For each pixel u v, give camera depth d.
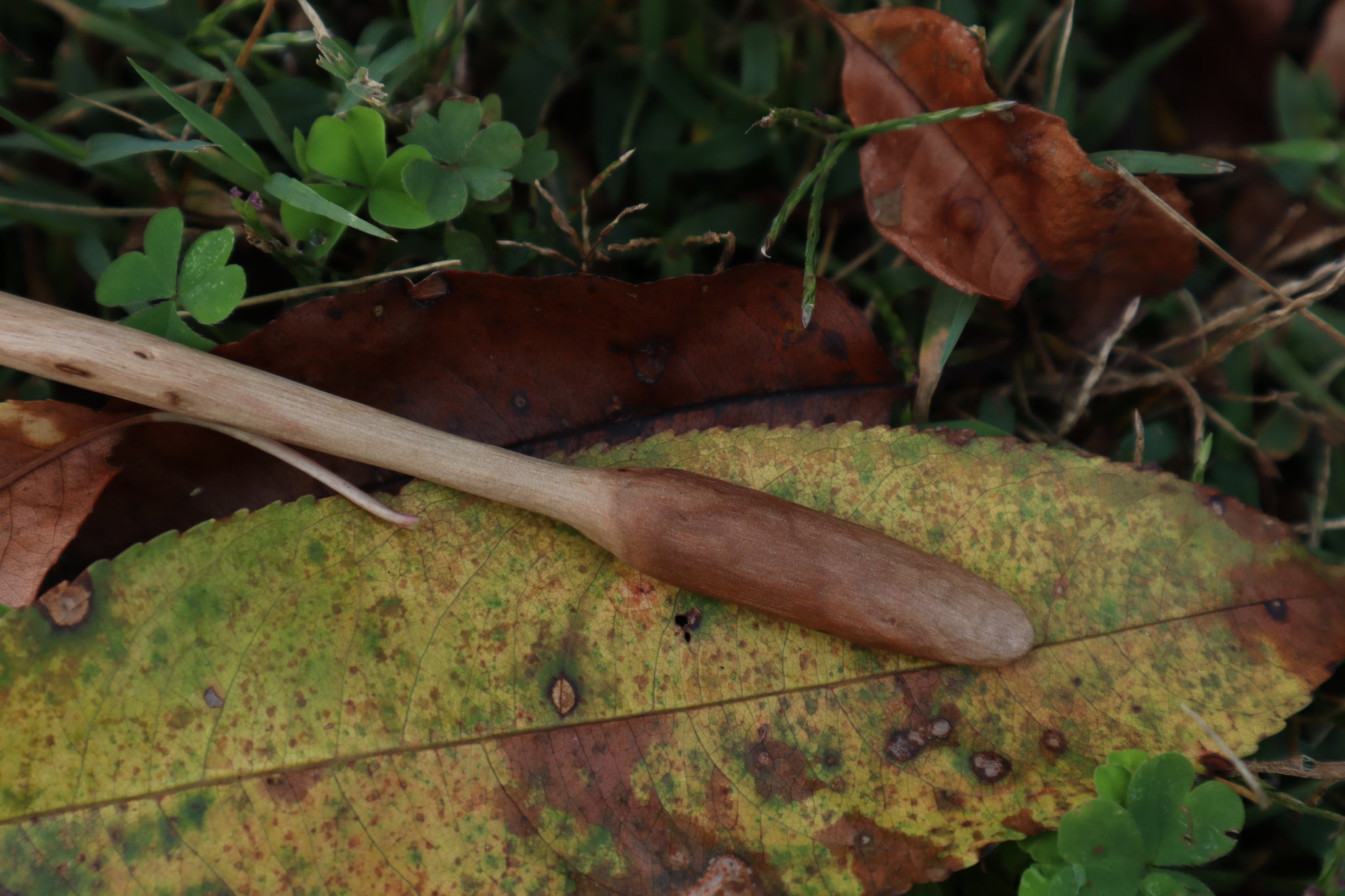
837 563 0.21
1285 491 0.25
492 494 0.21
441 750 0.21
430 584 0.21
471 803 0.21
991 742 0.21
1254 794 0.22
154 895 0.20
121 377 0.21
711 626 0.21
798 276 0.22
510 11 0.25
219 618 0.21
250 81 0.24
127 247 0.24
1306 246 0.25
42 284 0.24
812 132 0.24
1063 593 0.21
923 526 0.22
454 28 0.24
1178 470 0.25
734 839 0.21
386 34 0.25
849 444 0.22
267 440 0.21
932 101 0.22
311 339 0.21
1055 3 0.26
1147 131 0.27
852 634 0.21
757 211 0.25
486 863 0.21
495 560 0.21
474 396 0.22
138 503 0.22
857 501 0.22
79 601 0.20
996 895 0.22
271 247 0.23
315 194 0.22
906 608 0.21
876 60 0.22
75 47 0.24
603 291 0.21
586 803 0.21
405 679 0.21
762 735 0.21
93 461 0.21
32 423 0.21
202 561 0.21
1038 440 0.24
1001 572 0.21
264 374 0.21
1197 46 0.26
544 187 0.25
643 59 0.25
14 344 0.20
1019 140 0.22
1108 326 0.24
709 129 0.26
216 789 0.20
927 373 0.23
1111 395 0.25
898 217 0.23
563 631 0.21
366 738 0.21
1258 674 0.21
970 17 0.25
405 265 0.24
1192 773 0.20
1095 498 0.21
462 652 0.21
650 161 0.25
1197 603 0.21
